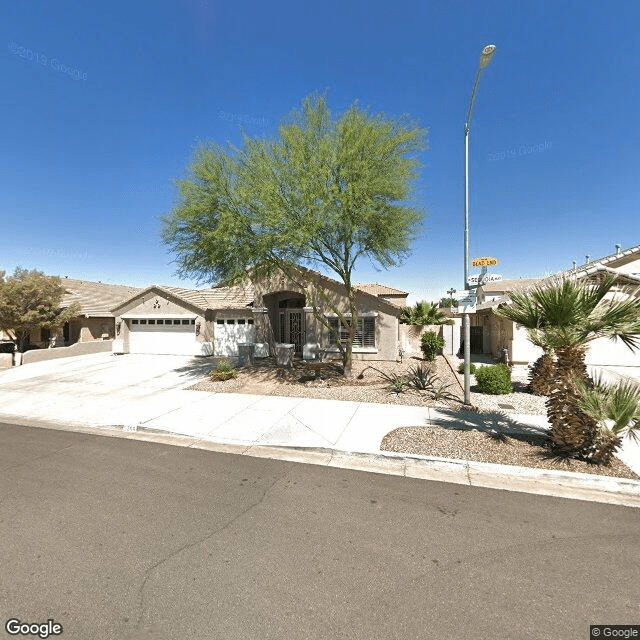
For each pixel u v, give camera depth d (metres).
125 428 7.36
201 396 10.01
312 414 7.99
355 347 16.23
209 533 3.62
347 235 10.72
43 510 4.07
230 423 7.46
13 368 15.76
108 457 5.77
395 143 10.07
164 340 20.31
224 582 2.92
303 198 9.56
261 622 2.53
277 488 4.65
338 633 2.44
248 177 10.16
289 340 18.88
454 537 3.54
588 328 5.12
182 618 2.57
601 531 3.65
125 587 2.87
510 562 3.17
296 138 10.00
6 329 17.31
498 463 5.24
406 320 19.53
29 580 2.95
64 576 2.99
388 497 4.39
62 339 24.12
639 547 3.38
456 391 10.06
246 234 10.63
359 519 3.88
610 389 5.18
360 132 10.12
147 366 16.06
